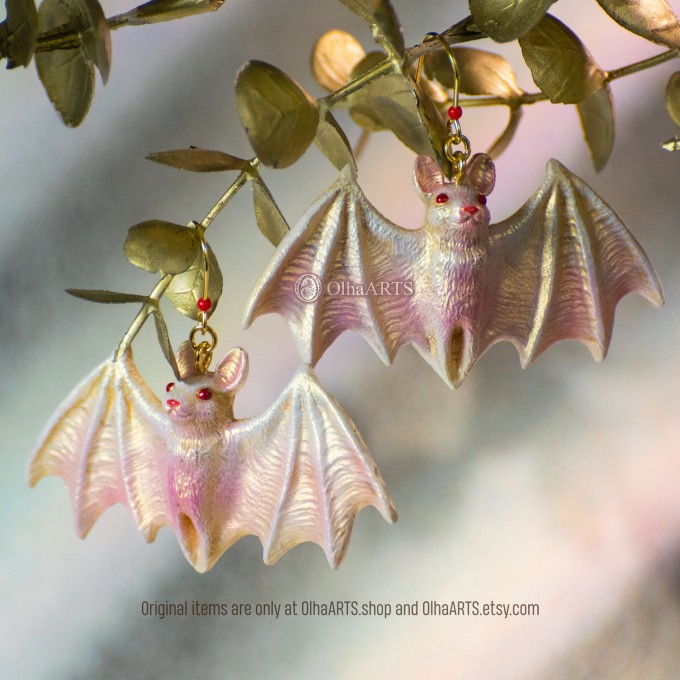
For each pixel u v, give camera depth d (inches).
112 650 45.4
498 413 45.7
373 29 41.7
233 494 42.4
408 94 42.4
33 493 45.4
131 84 45.2
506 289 42.3
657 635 45.6
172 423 42.3
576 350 45.8
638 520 45.8
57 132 45.2
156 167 45.3
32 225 45.3
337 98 42.1
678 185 45.7
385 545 45.6
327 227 42.0
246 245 45.4
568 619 45.7
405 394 45.6
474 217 41.9
